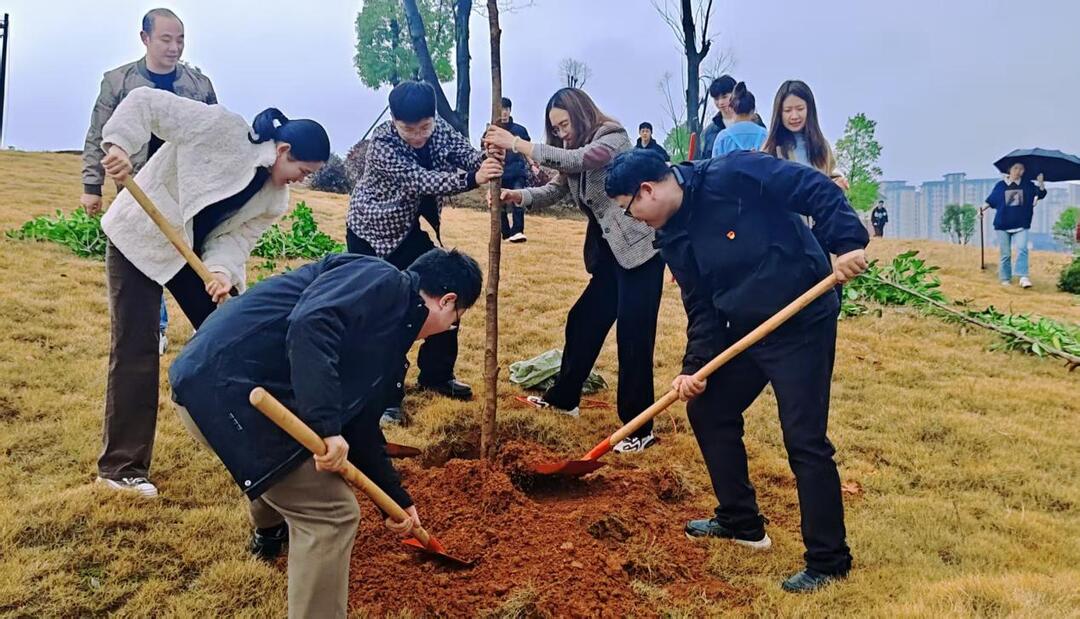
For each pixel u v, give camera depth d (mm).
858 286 9453
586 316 5281
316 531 2701
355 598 3248
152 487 3904
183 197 3680
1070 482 4844
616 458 4914
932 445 5371
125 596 3199
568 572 3428
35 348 5672
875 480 4777
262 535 3502
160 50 5281
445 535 3682
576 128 4695
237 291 3910
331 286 2639
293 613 2738
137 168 4734
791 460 3521
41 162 16391
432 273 2818
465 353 6766
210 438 2654
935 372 6941
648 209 3494
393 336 2721
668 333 7766
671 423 5488
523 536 3682
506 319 7844
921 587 3438
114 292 3775
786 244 3416
